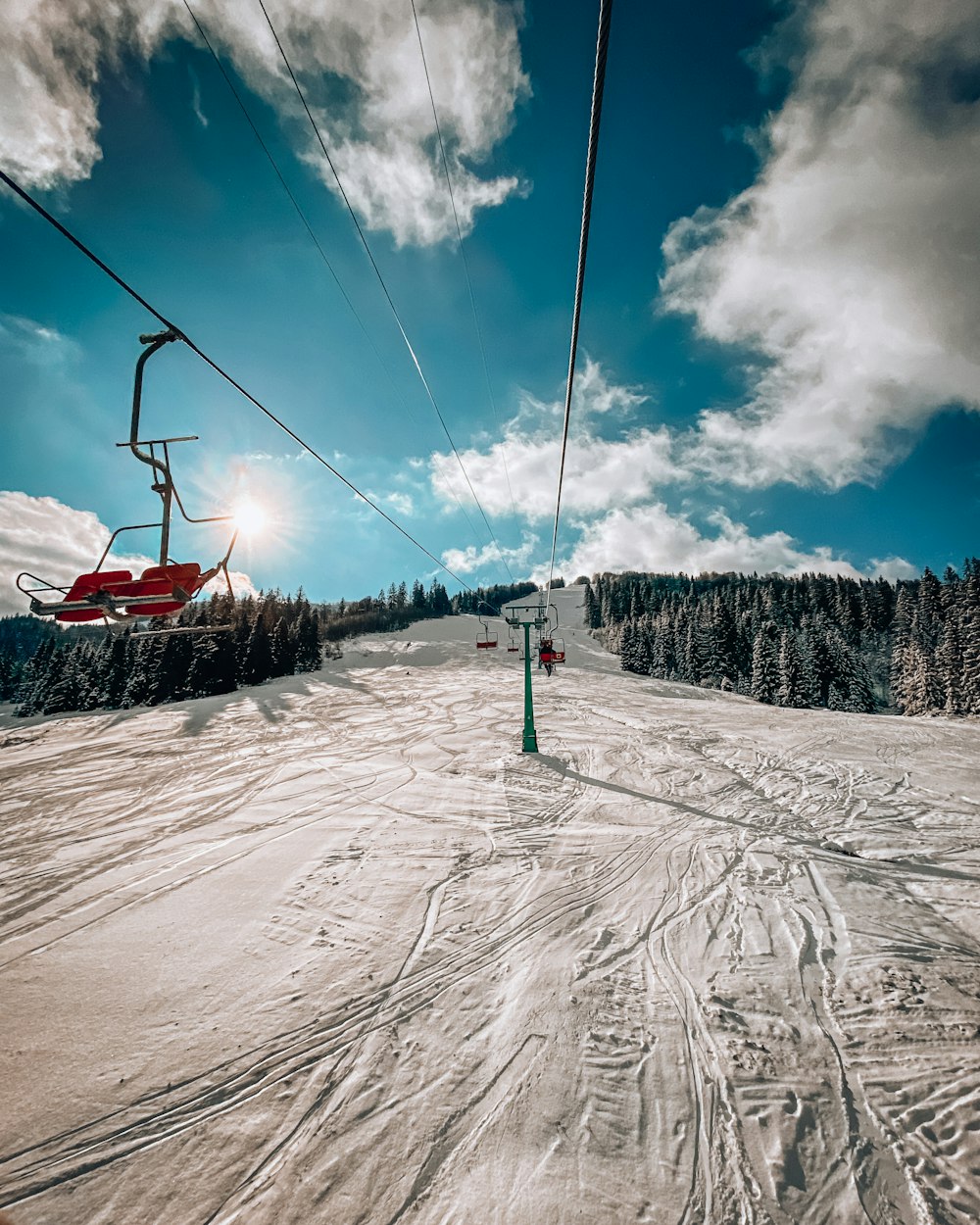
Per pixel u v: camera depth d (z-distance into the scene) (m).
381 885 8.90
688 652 57.94
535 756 18.91
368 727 25.47
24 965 6.67
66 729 25.72
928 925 7.50
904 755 18.44
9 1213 3.78
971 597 47.53
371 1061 5.13
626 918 7.83
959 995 5.97
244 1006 5.88
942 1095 4.68
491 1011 5.82
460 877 9.22
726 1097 4.71
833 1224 3.68
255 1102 4.68
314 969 6.56
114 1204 3.85
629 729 23.92
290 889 8.76
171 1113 4.57
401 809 13.15
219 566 4.02
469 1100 4.71
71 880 9.26
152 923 7.68
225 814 12.99
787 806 13.27
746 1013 5.77
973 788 14.12
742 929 7.46
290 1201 3.88
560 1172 4.07
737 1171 4.07
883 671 68.44
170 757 19.70
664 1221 3.73
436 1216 3.77
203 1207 3.84
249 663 48.12
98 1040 5.39
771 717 27.30
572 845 10.76
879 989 6.10
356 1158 4.19
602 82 3.17
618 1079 4.91
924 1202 3.81
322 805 13.64
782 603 86.12
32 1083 4.85
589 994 6.10
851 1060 5.10
